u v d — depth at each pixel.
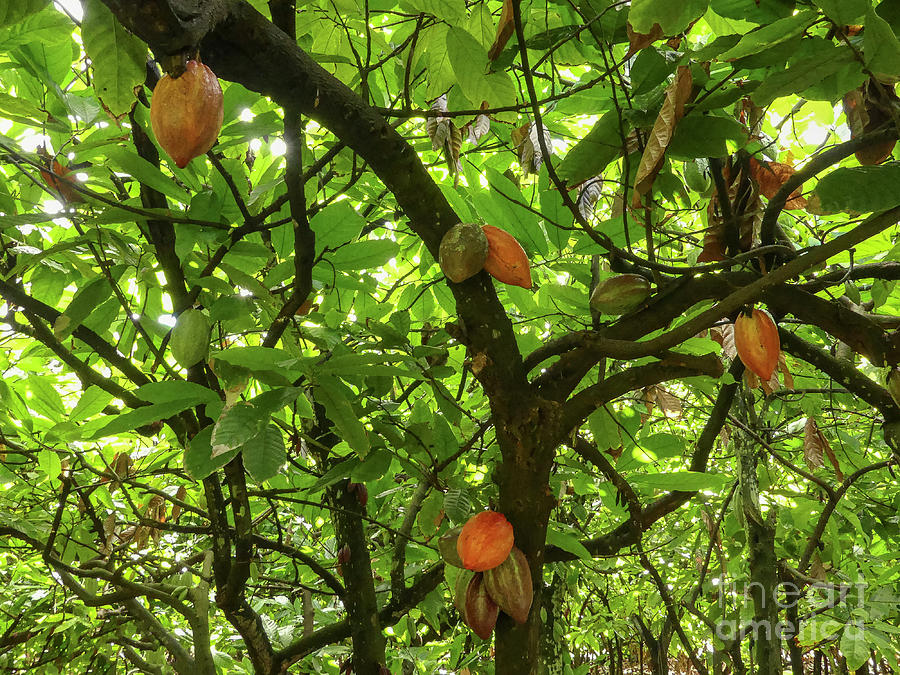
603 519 4.21
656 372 1.43
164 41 0.86
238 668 3.46
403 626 3.30
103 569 2.52
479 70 1.50
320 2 1.75
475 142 2.27
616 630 5.28
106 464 2.26
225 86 1.77
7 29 1.52
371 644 2.20
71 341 2.09
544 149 1.30
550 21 1.90
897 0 1.18
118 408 2.16
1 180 1.89
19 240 1.91
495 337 1.38
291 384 1.33
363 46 1.94
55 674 3.26
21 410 2.09
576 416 1.42
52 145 1.73
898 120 1.25
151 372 1.84
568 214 1.78
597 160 1.41
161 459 2.46
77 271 2.00
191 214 1.47
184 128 0.93
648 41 1.17
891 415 1.87
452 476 1.97
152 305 2.05
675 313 1.61
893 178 1.26
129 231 1.96
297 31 1.77
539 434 1.40
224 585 1.81
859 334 1.60
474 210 2.31
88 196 1.46
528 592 1.36
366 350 1.66
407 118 1.46
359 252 1.72
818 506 3.21
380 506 2.87
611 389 1.43
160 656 3.23
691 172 2.02
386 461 1.68
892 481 3.74
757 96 1.13
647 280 1.61
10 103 1.45
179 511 2.72
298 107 1.17
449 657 3.98
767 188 1.90
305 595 3.25
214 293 1.74
